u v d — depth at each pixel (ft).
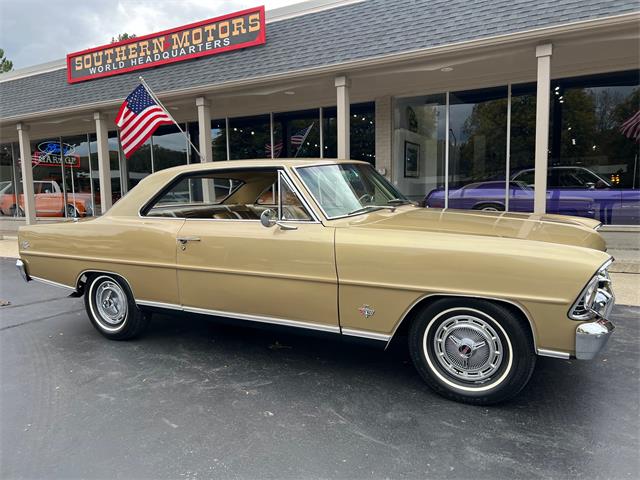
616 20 18.74
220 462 8.16
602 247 10.49
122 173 46.91
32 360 13.12
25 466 8.18
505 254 9.11
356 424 9.29
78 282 14.75
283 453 8.38
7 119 38.88
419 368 10.37
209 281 12.30
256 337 14.62
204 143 31.42
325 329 11.00
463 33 22.27
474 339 9.75
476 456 8.14
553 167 28.94
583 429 8.91
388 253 10.02
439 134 31.55
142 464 8.16
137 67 34.88
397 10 25.95
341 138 26.43
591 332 8.56
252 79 27.71
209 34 31.65
